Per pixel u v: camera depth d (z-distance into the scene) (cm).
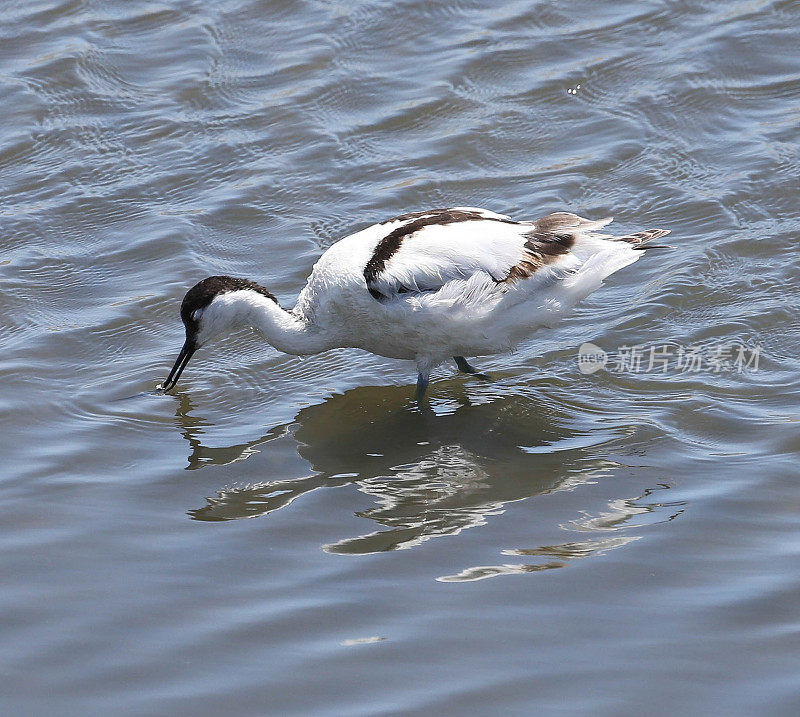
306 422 1258
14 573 1002
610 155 1664
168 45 1920
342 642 903
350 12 1967
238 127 1755
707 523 1030
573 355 1345
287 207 1609
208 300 1288
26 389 1299
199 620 938
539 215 1562
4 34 1942
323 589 970
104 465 1175
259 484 1142
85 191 1652
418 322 1232
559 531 1038
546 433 1211
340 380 1344
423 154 1689
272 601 958
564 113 1750
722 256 1466
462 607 938
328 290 1262
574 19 1934
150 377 1334
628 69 1819
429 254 1223
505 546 1020
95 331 1402
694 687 839
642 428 1197
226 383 1333
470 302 1220
